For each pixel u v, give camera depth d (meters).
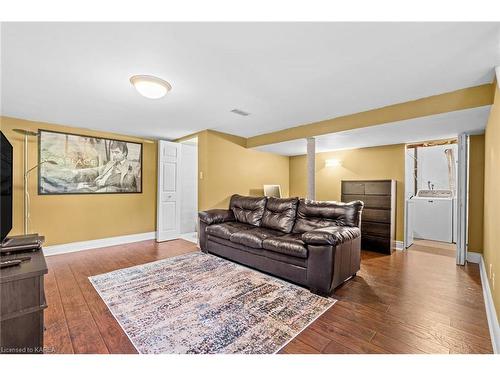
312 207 3.28
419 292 2.42
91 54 1.79
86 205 4.04
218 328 1.76
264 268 2.85
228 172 4.63
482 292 2.43
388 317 1.94
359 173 4.81
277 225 3.42
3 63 1.90
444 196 5.17
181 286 2.51
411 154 5.64
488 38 1.57
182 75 2.14
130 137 4.60
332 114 3.30
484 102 2.28
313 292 2.38
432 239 5.08
